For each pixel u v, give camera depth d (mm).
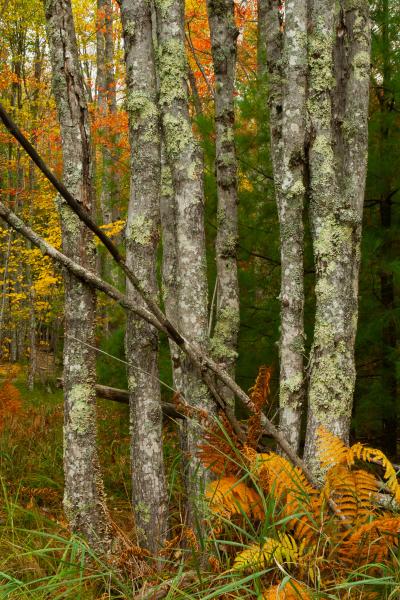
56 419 7285
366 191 5398
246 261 5941
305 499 2604
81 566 2443
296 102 3285
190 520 3227
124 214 12547
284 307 3375
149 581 2766
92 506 3229
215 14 4293
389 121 5223
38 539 3322
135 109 3355
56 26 3229
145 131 3354
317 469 3016
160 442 3332
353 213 3186
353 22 3389
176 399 3172
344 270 3154
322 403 3107
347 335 3145
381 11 5238
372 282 5410
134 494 3318
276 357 5457
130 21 3387
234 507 2668
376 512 2957
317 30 3312
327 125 3271
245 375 5504
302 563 2318
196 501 3006
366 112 3385
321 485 2975
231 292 4047
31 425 6750
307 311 5266
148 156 3348
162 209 3926
